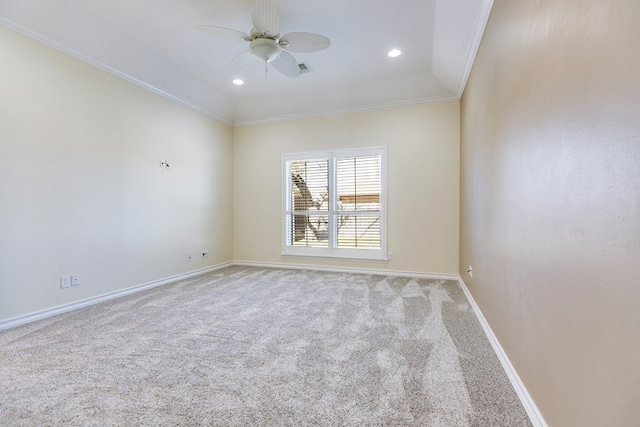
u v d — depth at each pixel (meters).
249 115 5.27
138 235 3.69
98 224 3.23
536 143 1.39
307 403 1.54
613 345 0.84
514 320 1.71
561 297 1.15
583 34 0.98
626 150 0.78
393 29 3.01
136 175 3.66
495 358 2.01
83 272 3.09
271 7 2.30
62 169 2.91
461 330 2.47
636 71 0.74
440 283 4.05
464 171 3.75
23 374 1.81
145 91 3.78
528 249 1.49
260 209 5.34
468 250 3.41
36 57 2.70
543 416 1.31
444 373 1.82
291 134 5.14
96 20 2.86
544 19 1.30
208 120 4.89
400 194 4.52
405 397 1.59
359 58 3.59
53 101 2.83
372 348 2.16
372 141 4.65
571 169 1.07
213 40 3.22
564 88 1.12
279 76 4.09
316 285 3.96
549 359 1.25
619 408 0.81
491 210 2.28
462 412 1.47
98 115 3.23
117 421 1.41
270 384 1.71
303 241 5.09
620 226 0.80
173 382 1.73
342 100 4.64
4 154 2.50
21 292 2.61
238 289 3.78
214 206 5.03
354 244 4.77
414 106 4.43
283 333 2.43
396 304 3.16
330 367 1.90
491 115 2.28
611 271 0.85
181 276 4.33
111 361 1.97
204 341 2.28
